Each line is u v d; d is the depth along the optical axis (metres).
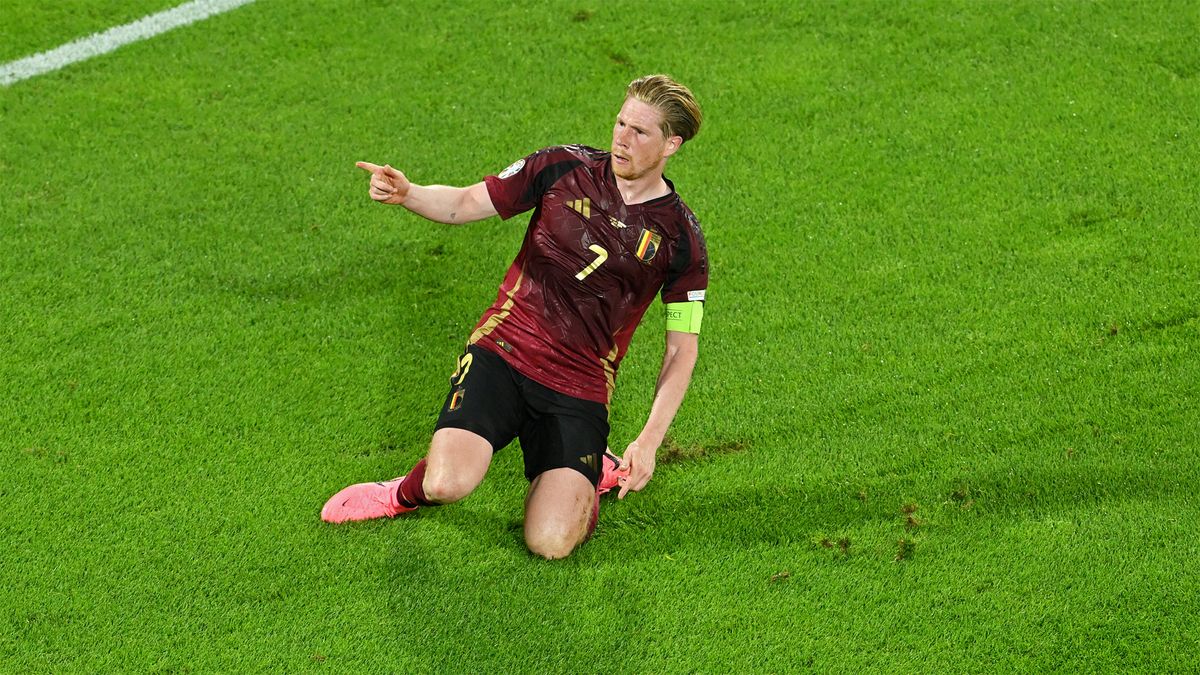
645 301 15.23
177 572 15.86
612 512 16.98
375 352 19.45
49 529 16.34
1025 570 16.11
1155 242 21.28
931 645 15.24
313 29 26.55
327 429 18.16
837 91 24.89
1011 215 22.02
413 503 16.17
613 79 25.23
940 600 15.77
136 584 15.68
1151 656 15.03
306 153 23.31
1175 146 23.31
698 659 15.07
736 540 16.62
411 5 27.28
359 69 25.48
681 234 14.80
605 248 14.70
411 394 18.81
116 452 17.53
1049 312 20.12
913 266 21.09
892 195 22.52
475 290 20.61
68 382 18.56
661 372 15.31
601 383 15.50
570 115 24.34
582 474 15.10
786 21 26.75
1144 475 17.36
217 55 25.80
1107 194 22.34
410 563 16.09
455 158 23.30
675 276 15.06
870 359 19.42
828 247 21.48
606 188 14.69
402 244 21.42
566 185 14.83
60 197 22.03
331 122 24.09
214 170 22.83
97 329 19.52
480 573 16.00
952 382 19.00
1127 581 15.92
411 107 24.52
